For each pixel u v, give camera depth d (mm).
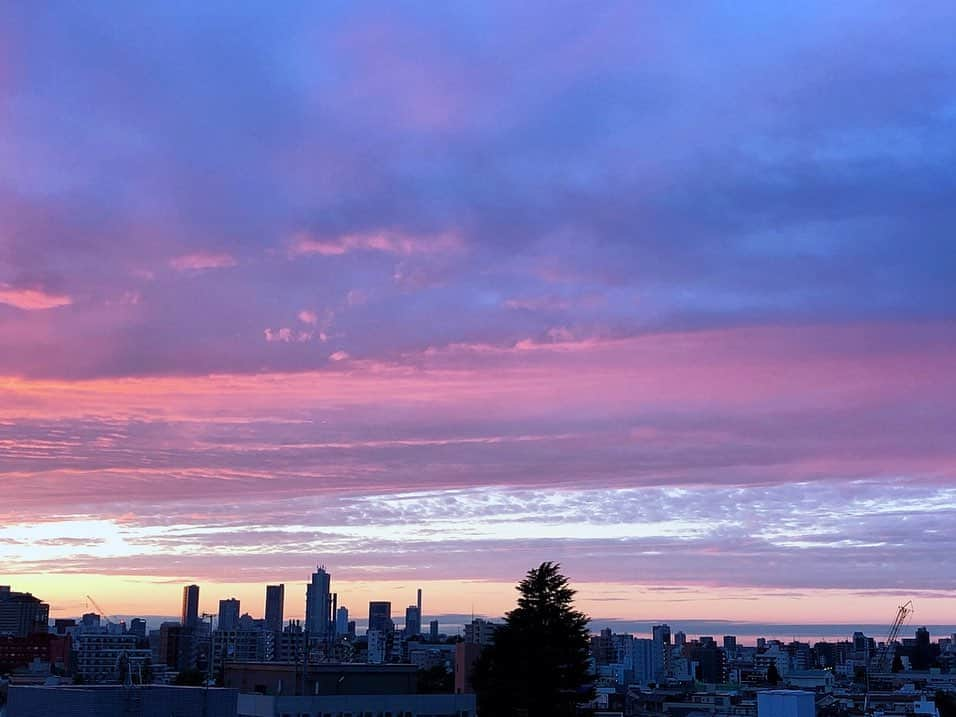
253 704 71875
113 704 48875
